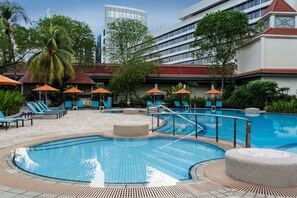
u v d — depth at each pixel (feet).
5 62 96.53
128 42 112.98
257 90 84.28
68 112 79.87
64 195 14.17
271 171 15.52
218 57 106.11
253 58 100.12
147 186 16.17
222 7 222.07
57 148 28.45
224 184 16.01
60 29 96.63
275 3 104.78
